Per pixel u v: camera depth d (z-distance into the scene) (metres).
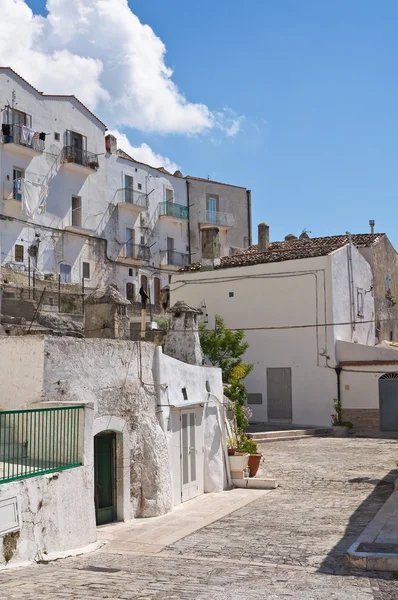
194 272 34.97
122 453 14.02
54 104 42.28
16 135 39.06
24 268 38.59
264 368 32.91
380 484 17.80
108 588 8.19
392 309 42.94
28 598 7.45
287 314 32.66
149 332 21.75
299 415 32.09
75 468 11.60
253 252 38.56
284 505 15.71
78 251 42.94
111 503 13.90
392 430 30.73
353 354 31.84
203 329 28.30
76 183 43.50
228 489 18.62
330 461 22.25
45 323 33.66
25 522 10.05
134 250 47.72
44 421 11.41
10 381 12.45
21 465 11.06
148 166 49.66
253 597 7.82
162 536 12.57
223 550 11.31
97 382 13.45
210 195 54.41
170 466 15.36
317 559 10.36
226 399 20.61
